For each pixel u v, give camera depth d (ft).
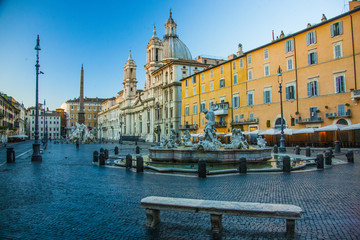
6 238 18.99
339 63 123.85
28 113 531.09
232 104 183.73
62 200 29.91
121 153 111.75
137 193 33.22
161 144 78.18
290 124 144.25
